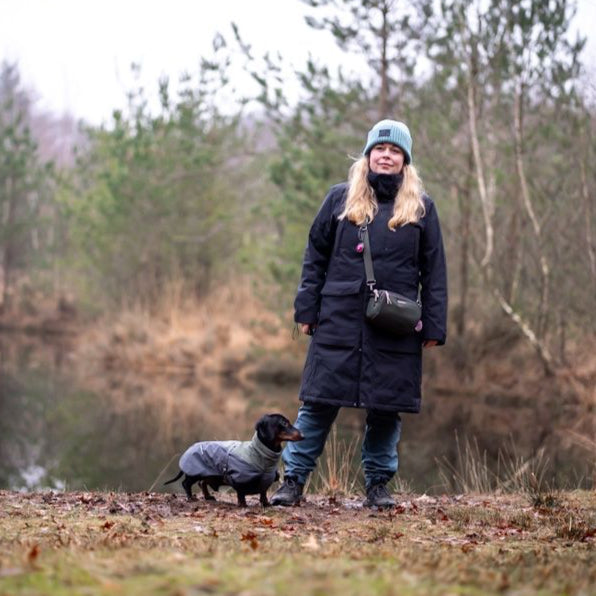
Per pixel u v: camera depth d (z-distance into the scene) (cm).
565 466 1080
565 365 1825
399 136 562
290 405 1747
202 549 376
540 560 390
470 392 1817
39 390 1983
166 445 1306
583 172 1712
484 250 1897
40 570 282
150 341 2486
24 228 3703
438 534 503
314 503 600
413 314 541
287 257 2044
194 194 2655
